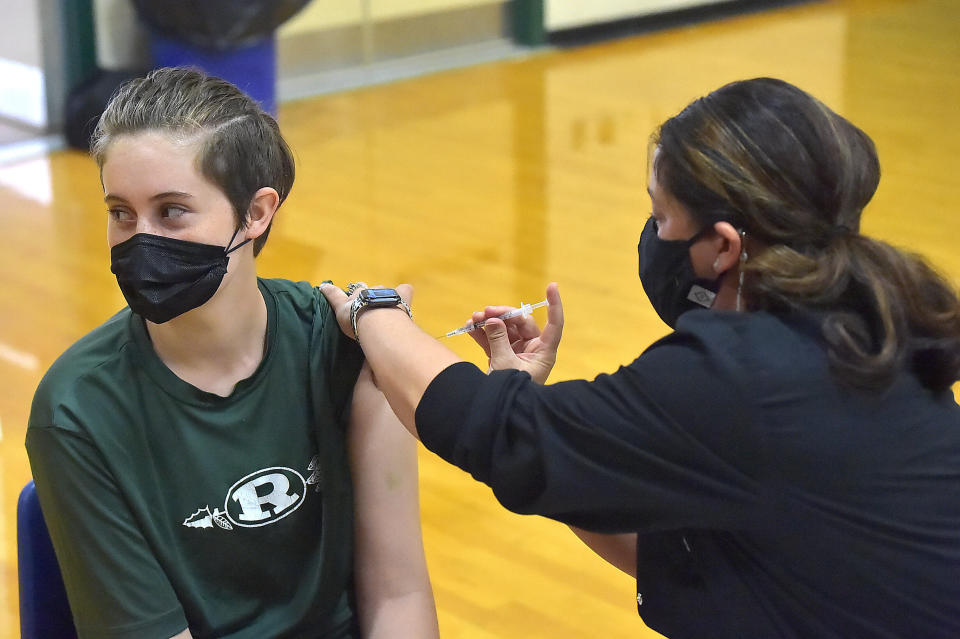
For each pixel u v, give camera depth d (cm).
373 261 436
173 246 131
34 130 573
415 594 150
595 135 592
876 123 612
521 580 268
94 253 446
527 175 534
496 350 158
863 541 120
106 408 135
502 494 127
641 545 138
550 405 124
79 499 134
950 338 123
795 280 121
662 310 141
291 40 662
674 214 130
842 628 124
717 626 130
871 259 123
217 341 138
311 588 146
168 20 550
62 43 570
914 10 880
